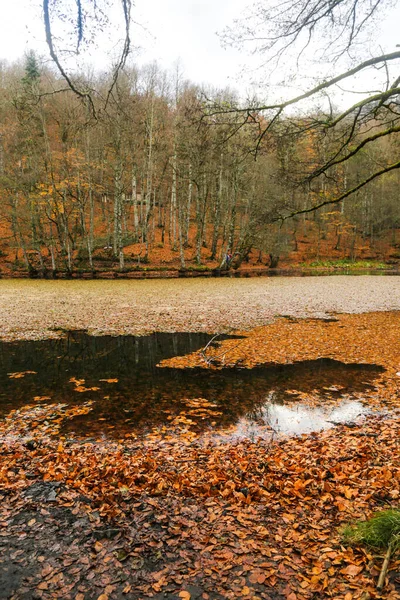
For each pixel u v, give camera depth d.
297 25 6.51
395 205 49.25
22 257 41.81
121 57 3.97
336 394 8.02
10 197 34.91
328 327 14.66
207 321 15.86
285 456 5.33
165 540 3.59
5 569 3.25
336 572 3.08
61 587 3.06
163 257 43.50
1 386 8.61
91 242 37.72
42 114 31.22
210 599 2.90
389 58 6.48
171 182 47.00
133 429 6.45
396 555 3.15
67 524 3.86
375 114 8.06
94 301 20.84
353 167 32.31
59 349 11.81
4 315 16.91
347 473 4.70
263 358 10.73
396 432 6.00
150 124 38.25
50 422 6.72
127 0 3.45
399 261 50.97
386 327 14.54
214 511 4.03
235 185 40.31
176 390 8.35
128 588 3.03
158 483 4.60
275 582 3.02
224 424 6.64
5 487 4.58
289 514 3.93
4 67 48.72
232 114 8.12
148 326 14.97
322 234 57.41
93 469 5.01
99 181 43.09
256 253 52.78
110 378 9.16
